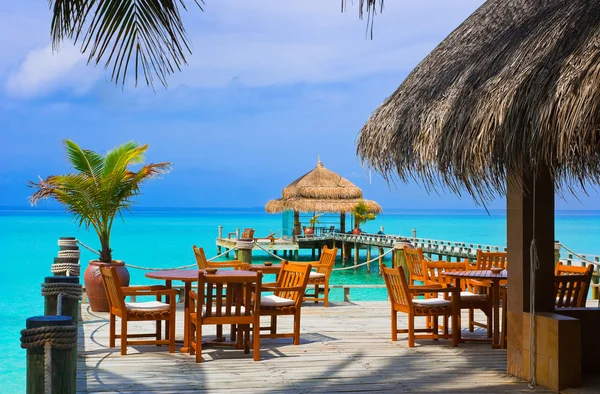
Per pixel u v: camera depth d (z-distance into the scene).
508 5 5.55
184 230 67.81
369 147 5.69
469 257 22.91
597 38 3.68
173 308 6.46
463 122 4.33
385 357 6.32
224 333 7.59
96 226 9.41
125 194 9.38
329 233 32.81
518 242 5.50
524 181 5.28
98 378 5.46
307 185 31.72
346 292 10.51
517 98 3.86
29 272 25.06
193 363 6.03
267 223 90.62
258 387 5.21
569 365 5.02
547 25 4.39
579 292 6.62
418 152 4.86
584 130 3.41
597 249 41.94
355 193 31.77
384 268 7.10
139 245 43.72
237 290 6.18
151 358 6.22
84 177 9.47
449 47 5.80
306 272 6.71
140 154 9.75
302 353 6.49
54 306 5.34
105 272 6.51
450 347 6.80
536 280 5.40
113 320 6.70
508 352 5.67
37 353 3.25
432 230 74.56
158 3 4.89
